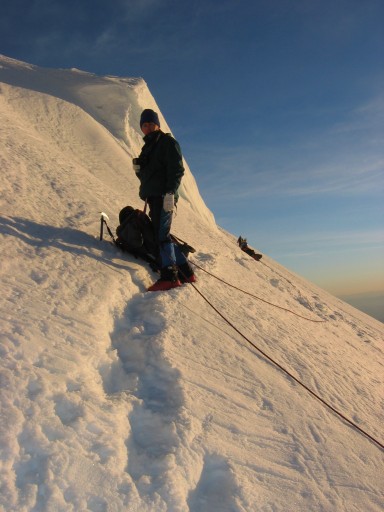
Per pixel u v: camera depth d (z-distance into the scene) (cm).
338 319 742
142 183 446
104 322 324
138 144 1622
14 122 877
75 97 1650
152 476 219
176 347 328
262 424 291
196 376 305
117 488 203
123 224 456
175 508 207
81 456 207
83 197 589
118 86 1795
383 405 402
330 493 259
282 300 621
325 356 455
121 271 409
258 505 230
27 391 227
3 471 185
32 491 183
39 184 564
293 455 276
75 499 189
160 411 266
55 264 370
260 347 396
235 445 262
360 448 313
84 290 345
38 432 207
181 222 885
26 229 419
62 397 232
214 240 864
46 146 793
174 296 407
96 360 280
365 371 487
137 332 334
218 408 285
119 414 243
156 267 466
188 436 248
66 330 288
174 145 429
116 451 219
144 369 297
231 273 606
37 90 1471
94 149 1116
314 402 346
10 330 263
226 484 237
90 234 474
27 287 321
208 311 416
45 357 255
